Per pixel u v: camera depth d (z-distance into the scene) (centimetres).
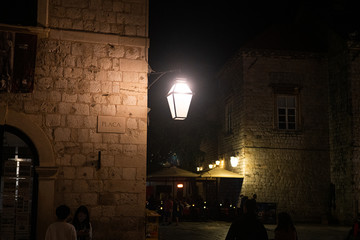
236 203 2298
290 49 2319
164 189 3177
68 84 936
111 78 959
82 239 773
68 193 906
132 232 924
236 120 2370
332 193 2234
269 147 2239
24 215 917
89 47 956
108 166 933
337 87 2238
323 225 2081
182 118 912
